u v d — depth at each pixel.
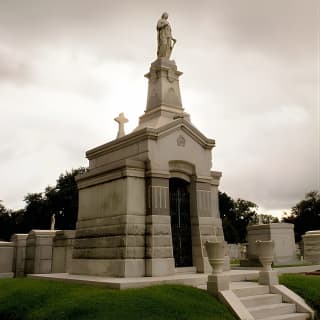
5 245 23.55
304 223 82.94
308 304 13.27
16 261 24.45
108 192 17.09
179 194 17.88
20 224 69.06
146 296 11.42
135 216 15.85
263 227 27.58
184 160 17.69
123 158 18.02
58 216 64.69
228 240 75.62
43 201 66.06
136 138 17.22
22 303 13.07
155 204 16.09
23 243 24.92
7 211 80.38
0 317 12.77
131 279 14.05
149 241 15.64
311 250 27.70
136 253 15.41
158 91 19.58
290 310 12.81
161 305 10.80
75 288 13.60
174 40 20.75
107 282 13.16
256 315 11.96
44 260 23.58
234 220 87.12
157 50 20.53
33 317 11.59
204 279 14.48
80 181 19.30
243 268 23.52
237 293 12.85
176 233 17.25
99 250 16.72
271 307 12.45
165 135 17.20
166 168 16.89
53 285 14.86
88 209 18.34
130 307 10.59
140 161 16.48
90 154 20.47
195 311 10.78
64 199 62.81
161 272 15.45
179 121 17.70
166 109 19.08
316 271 22.25
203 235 17.45
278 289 13.63
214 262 12.61
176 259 16.97
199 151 18.44
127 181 15.97
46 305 12.30
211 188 19.27
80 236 18.38
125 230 15.43
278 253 27.05
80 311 10.79
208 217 17.94
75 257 18.42
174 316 10.24
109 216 16.69
